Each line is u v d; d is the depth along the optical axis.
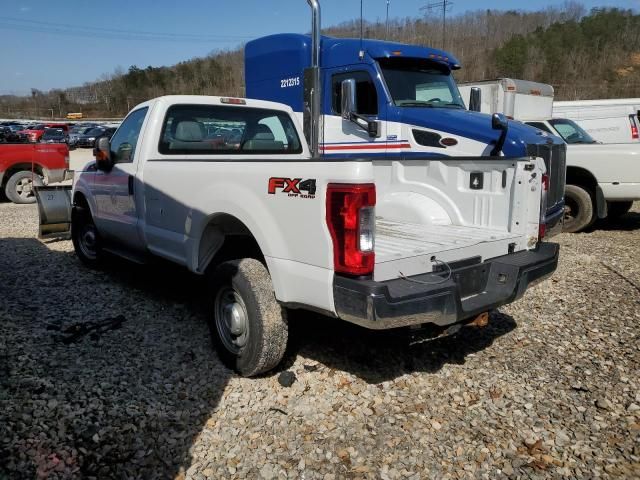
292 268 3.30
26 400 3.38
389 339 4.46
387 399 3.57
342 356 4.16
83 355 4.07
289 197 3.27
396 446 3.10
